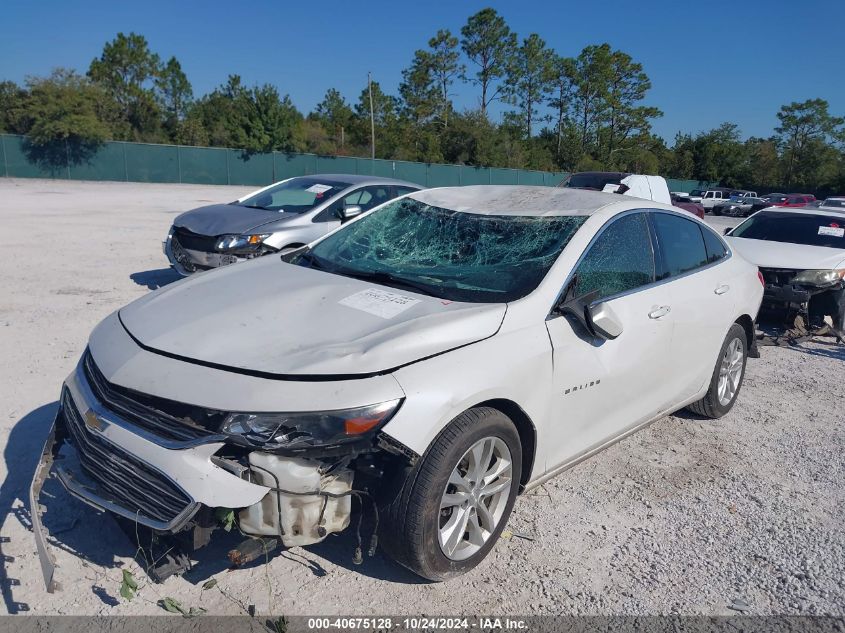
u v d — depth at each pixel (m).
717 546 3.61
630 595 3.17
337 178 9.46
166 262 11.04
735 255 5.38
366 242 4.29
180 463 2.62
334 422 2.66
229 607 2.92
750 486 4.30
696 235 4.89
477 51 80.94
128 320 3.36
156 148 46.66
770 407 5.77
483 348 3.12
